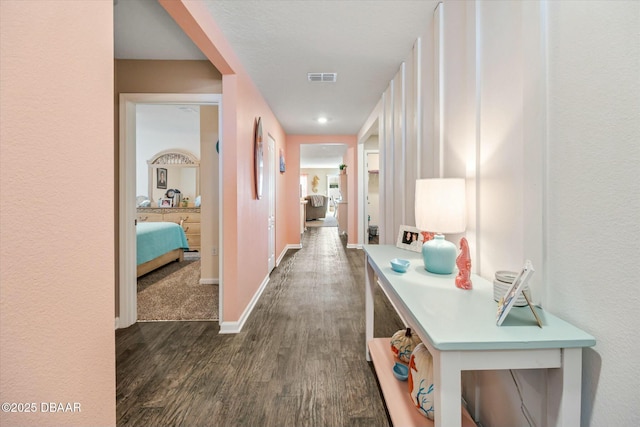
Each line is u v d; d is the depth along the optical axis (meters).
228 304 2.13
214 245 3.36
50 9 0.57
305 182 13.05
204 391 1.45
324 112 3.79
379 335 2.05
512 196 1.00
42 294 0.56
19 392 0.52
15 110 0.51
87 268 0.66
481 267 1.21
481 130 1.21
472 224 1.27
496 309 0.86
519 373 0.95
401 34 1.91
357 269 4.00
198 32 1.59
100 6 0.70
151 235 3.60
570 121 0.76
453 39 1.45
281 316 2.39
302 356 1.77
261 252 3.06
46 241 0.57
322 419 1.26
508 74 1.02
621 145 0.62
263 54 2.16
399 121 2.43
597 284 0.69
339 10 1.66
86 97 0.66
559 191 0.80
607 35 0.65
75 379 0.63
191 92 2.28
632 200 0.61
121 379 1.55
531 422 0.89
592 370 0.70
